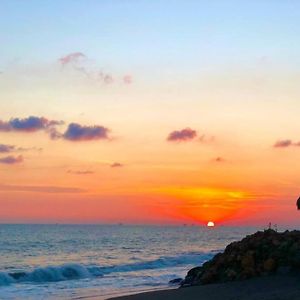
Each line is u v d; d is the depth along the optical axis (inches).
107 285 1263.5
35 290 1176.2
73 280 1386.6
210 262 1248.2
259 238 1216.8
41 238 4261.8
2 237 4330.7
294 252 1102.4
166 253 2765.7
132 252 2883.9
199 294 949.8
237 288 973.2
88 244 3612.2
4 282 1321.4
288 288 904.3
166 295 970.7
